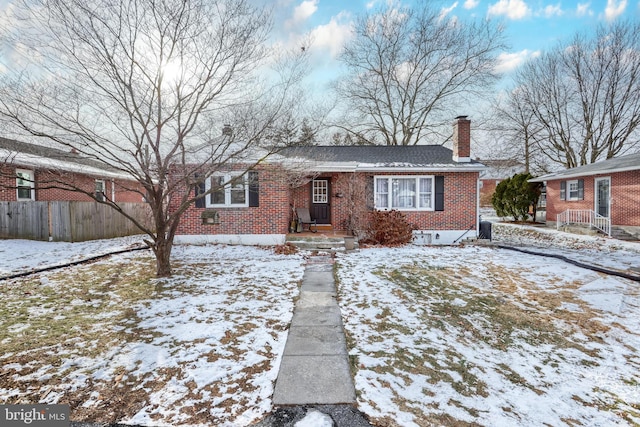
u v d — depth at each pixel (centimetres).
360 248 1109
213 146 687
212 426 262
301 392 308
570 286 668
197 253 985
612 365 386
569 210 1689
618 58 2295
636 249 1122
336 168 1166
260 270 773
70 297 563
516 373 365
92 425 261
